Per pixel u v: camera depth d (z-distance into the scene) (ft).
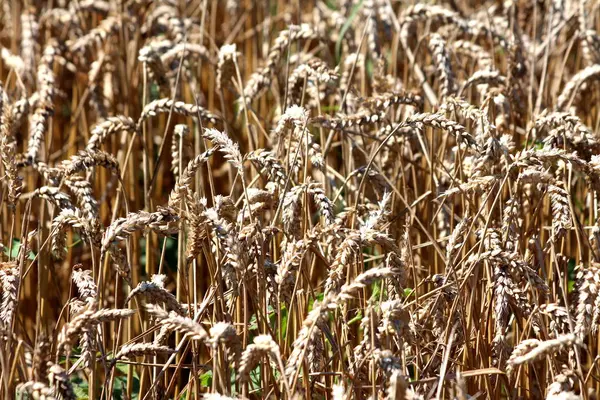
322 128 19.89
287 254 13.96
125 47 26.66
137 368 18.03
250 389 15.70
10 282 14.06
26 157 18.69
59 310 19.92
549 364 15.35
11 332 13.75
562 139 17.70
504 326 14.64
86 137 25.26
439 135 21.54
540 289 14.40
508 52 21.76
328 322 16.56
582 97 25.16
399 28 24.47
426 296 15.75
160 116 26.68
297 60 24.80
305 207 15.92
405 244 15.67
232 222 15.42
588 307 14.17
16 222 21.70
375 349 13.00
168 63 24.41
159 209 13.89
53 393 12.21
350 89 22.17
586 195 20.77
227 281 14.25
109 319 12.37
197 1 34.86
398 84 23.29
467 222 16.19
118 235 13.61
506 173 14.99
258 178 17.65
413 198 20.47
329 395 15.31
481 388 15.65
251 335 17.31
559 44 29.66
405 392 12.07
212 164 26.78
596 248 16.19
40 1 31.71
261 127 20.47
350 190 20.11
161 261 16.01
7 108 17.87
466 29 24.03
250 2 32.12
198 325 12.42
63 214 14.43
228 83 22.16
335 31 31.78
